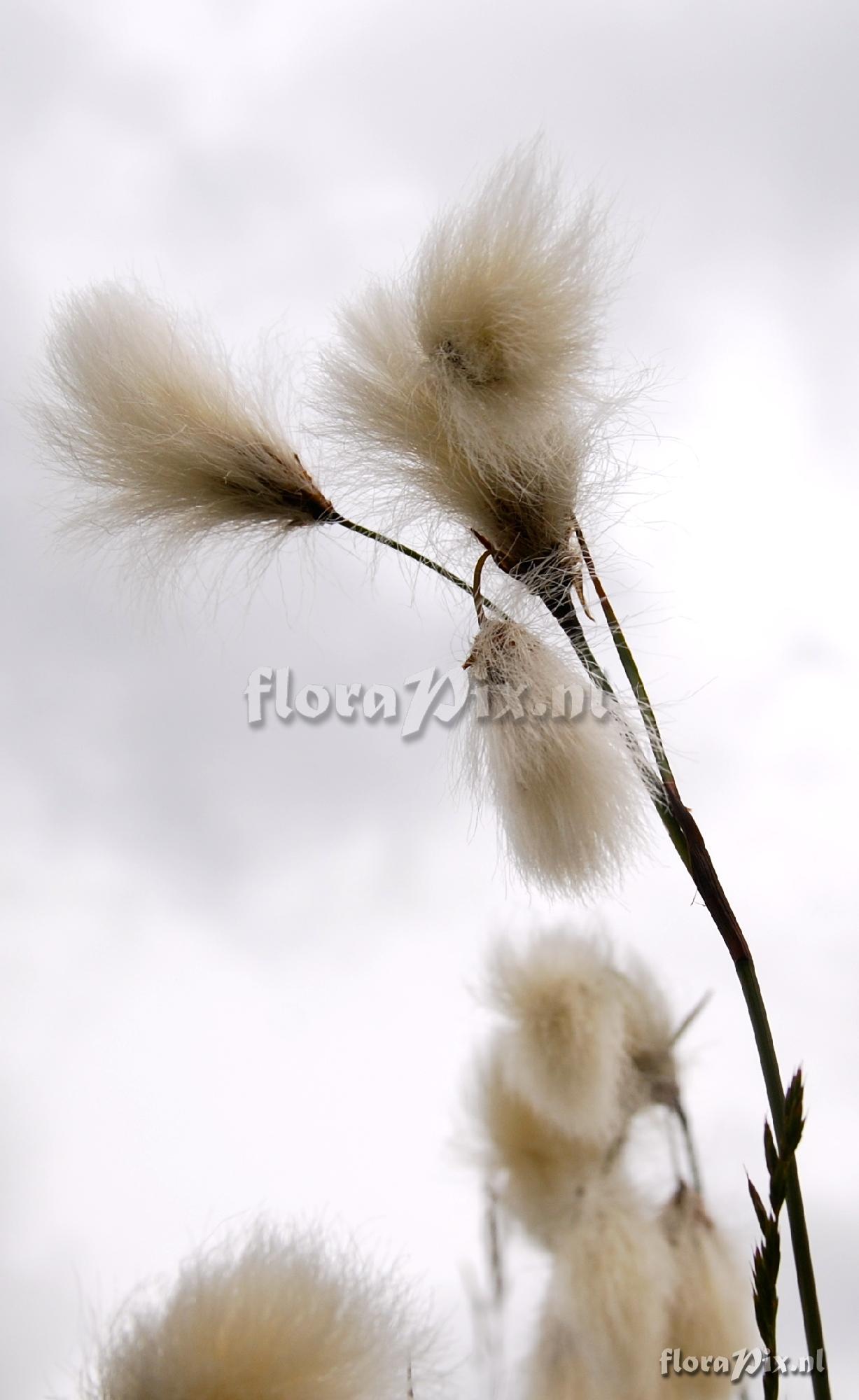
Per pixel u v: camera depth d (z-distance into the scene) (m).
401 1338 0.30
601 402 0.32
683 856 0.31
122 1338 0.29
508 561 0.32
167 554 0.34
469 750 0.32
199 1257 0.29
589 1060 0.32
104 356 0.33
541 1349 0.30
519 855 0.32
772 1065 0.30
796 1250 0.29
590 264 0.31
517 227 0.31
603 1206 0.31
